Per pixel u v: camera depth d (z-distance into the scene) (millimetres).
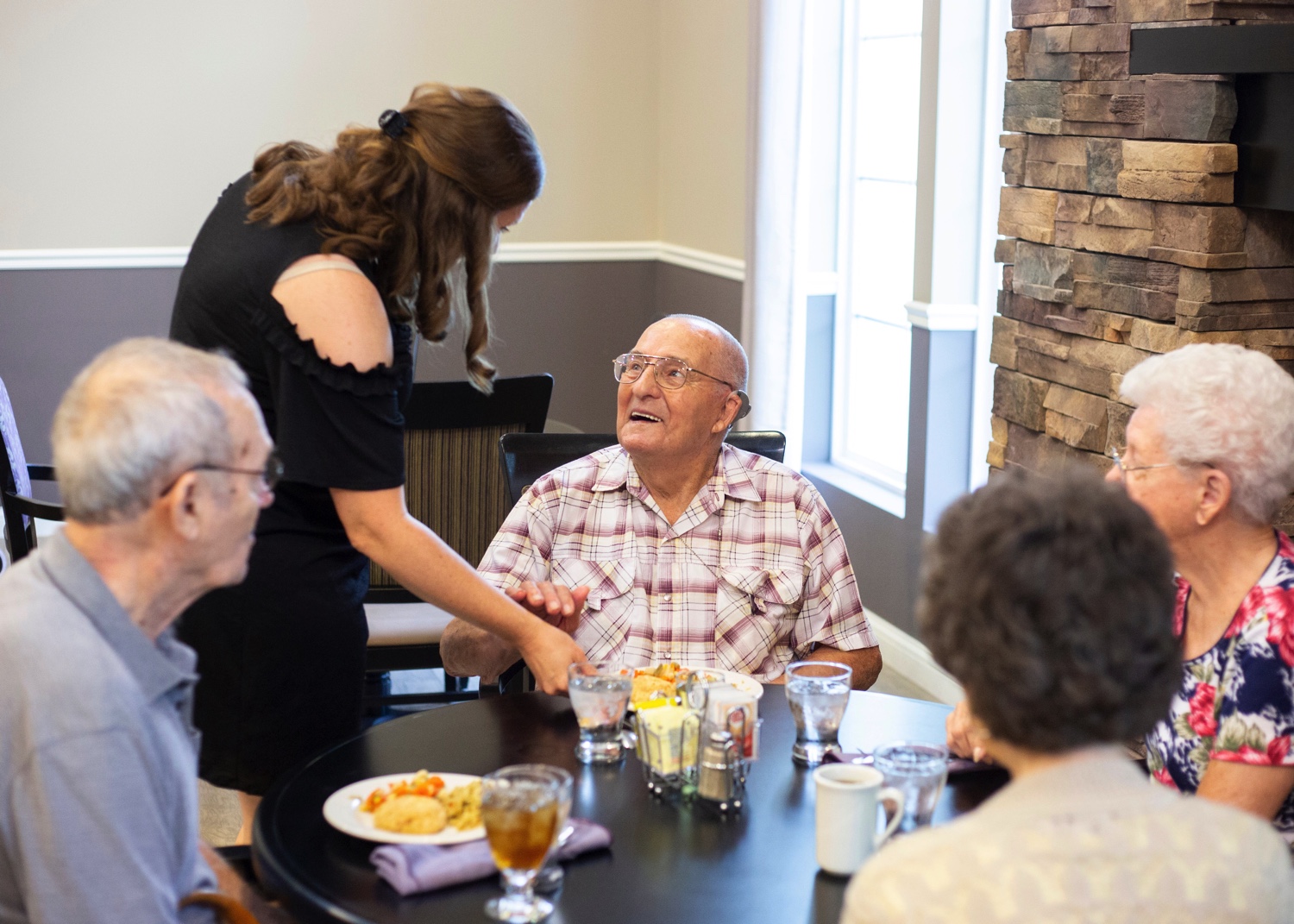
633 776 1593
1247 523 1449
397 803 1408
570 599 1933
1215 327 2477
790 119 4074
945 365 3678
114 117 5133
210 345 1758
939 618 949
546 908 1255
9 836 1081
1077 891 841
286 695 1812
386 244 1735
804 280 4199
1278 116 2289
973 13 3486
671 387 2113
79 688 1079
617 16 5559
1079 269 2834
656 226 5773
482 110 1739
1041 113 2930
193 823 1206
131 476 1107
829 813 1330
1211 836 881
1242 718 1395
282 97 5277
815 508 2230
